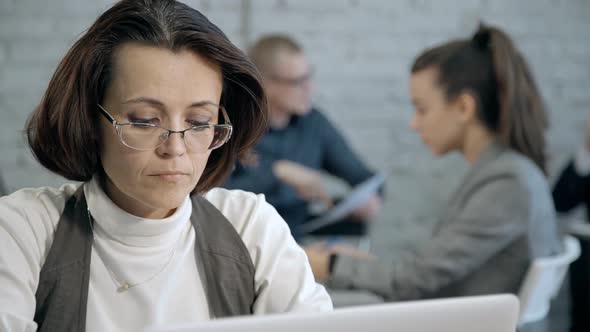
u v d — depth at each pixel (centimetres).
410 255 193
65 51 104
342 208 286
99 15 98
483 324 81
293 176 301
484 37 193
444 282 187
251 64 101
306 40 367
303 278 109
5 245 96
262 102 106
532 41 388
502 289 187
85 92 95
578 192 349
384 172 377
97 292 101
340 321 76
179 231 104
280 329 74
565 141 395
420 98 195
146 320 102
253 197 113
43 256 99
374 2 371
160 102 92
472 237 185
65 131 97
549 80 392
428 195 381
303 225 294
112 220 100
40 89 347
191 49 94
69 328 98
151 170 94
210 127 96
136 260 102
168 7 95
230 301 106
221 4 358
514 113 188
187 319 105
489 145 191
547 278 184
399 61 375
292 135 320
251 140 109
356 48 371
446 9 378
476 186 189
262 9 362
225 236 108
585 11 392
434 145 197
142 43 92
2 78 344
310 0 365
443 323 80
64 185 108
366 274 193
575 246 207
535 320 187
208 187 110
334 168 331
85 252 100
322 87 370
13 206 100
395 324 78
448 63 191
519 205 185
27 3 343
